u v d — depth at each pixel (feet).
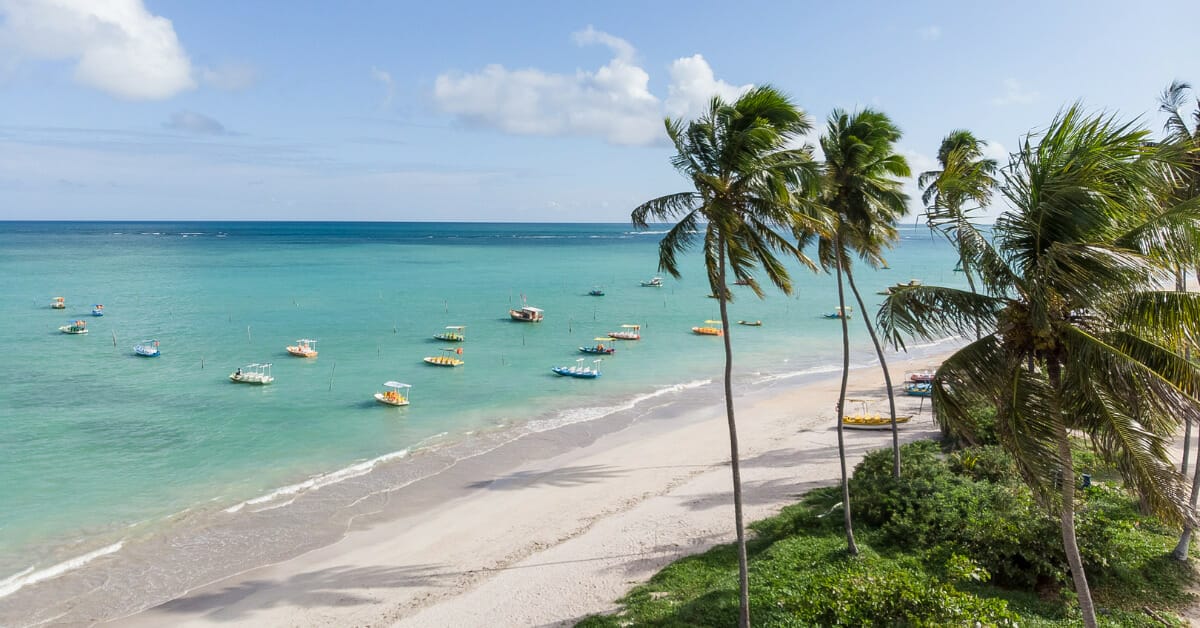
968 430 50.19
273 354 219.00
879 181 82.94
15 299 317.83
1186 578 68.54
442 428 151.43
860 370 222.07
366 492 115.03
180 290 359.87
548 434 148.77
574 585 81.00
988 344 47.73
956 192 49.88
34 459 125.29
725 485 114.21
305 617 77.10
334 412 160.35
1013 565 70.23
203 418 152.46
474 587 82.69
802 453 131.23
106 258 551.18
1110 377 42.96
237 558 91.61
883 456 99.76
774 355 243.60
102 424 146.51
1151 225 41.83
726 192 60.03
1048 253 43.96
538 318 294.05
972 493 84.33
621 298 374.84
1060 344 45.93
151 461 126.21
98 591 82.84
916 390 177.88
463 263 572.92
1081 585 45.96
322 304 323.98
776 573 75.00
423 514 106.63
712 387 194.90
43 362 202.08
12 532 97.04
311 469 124.77
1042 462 45.27
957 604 56.49
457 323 284.41
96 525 100.12
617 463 129.90
